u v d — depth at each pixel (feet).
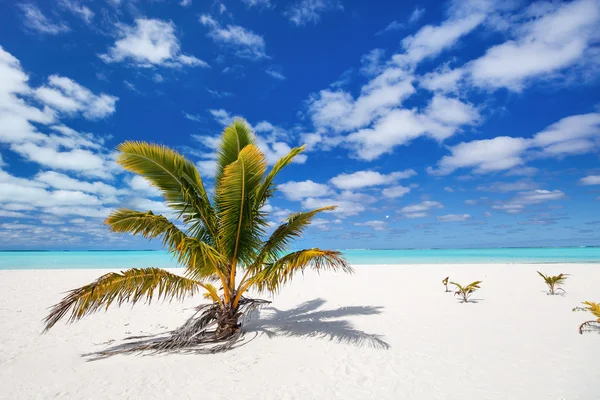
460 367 16.44
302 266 19.98
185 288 21.09
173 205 21.95
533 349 18.76
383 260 135.85
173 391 14.49
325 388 14.53
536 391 13.71
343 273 65.16
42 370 17.10
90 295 17.20
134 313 31.53
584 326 23.16
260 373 16.34
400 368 16.52
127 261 141.08
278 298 37.76
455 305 31.99
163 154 20.27
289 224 23.12
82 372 16.78
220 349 19.76
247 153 19.44
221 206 22.39
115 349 20.71
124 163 19.63
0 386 15.16
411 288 44.11
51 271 76.64
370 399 13.44
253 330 24.18
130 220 19.34
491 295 37.22
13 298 39.37
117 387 14.96
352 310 30.55
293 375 16.02
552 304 31.50
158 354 19.56
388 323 25.38
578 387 13.94
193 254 19.74
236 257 22.68
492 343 20.03
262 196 23.24
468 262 111.96
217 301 23.52
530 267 76.79
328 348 19.76
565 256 151.33
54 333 24.68
